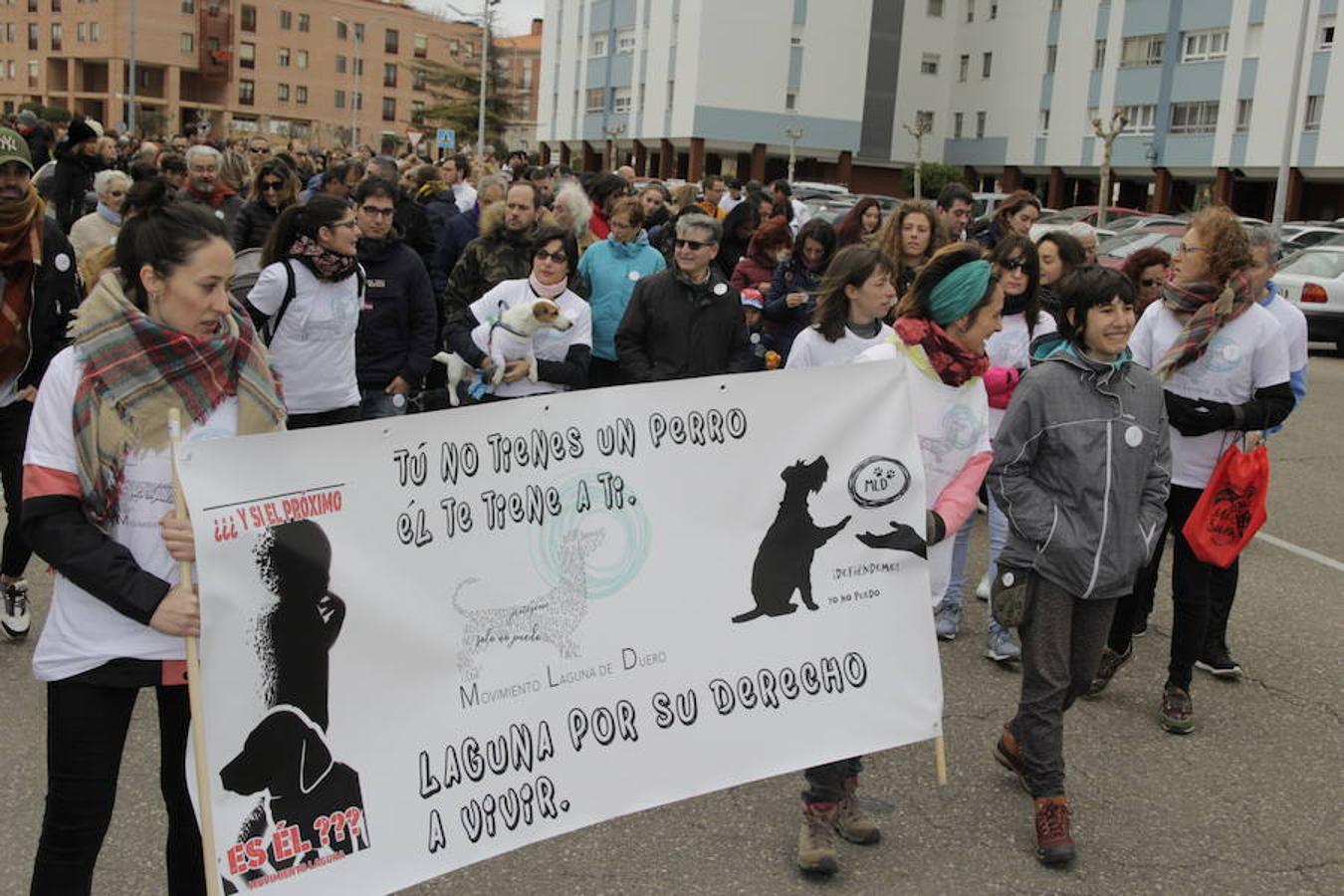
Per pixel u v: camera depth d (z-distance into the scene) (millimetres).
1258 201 42875
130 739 4301
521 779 2914
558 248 5945
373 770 2711
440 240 9641
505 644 2906
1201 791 4266
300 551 2611
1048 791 3756
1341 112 37688
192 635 2471
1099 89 47000
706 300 5918
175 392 2535
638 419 3096
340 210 5211
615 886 3510
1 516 6328
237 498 2529
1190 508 4738
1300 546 7523
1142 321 5039
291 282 5188
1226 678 5309
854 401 3385
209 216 2531
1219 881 3680
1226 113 41656
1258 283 5023
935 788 4203
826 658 3359
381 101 101438
